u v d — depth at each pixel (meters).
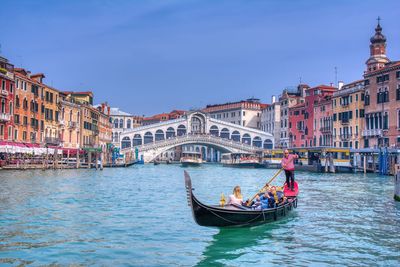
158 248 12.44
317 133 76.38
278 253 12.02
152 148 83.81
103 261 11.12
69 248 12.27
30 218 16.75
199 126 101.19
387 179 42.09
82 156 63.97
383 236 14.10
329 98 72.25
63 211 18.66
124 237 13.72
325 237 13.91
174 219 16.94
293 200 18.72
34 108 53.16
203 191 29.94
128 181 38.12
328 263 11.10
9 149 44.09
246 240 13.44
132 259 11.34
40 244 12.64
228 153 84.19
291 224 15.98
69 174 43.62
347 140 66.00
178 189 30.48
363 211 19.38
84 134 69.44
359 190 29.83
